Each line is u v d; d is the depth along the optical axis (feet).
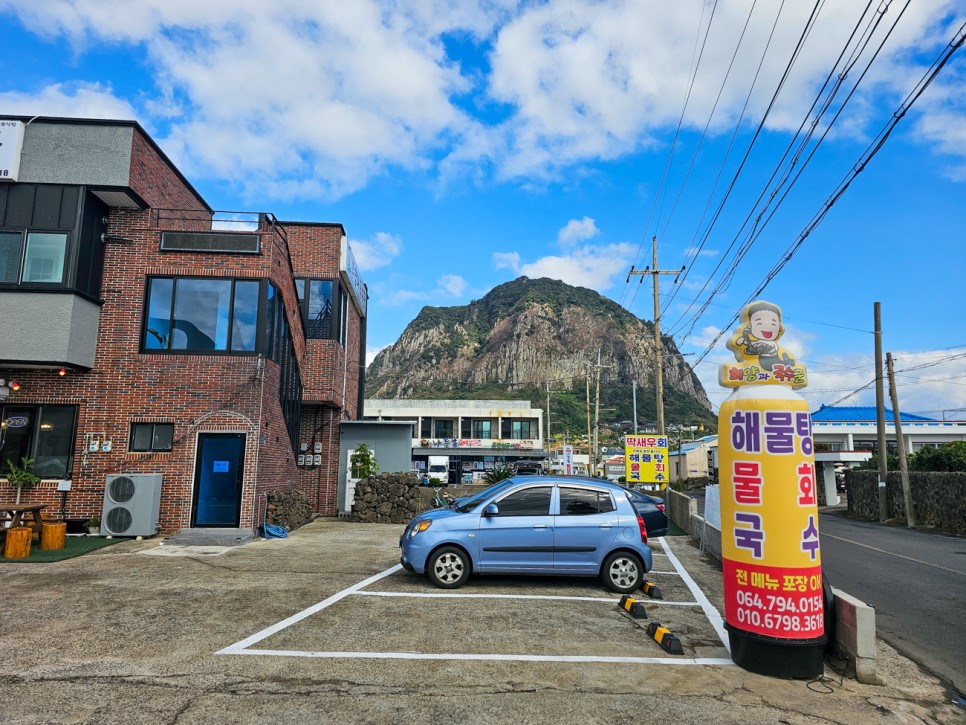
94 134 43.98
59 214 42.98
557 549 28.45
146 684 15.92
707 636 21.91
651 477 81.82
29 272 42.24
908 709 16.02
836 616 19.53
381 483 58.59
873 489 96.68
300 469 63.41
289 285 53.67
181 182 52.80
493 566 28.35
